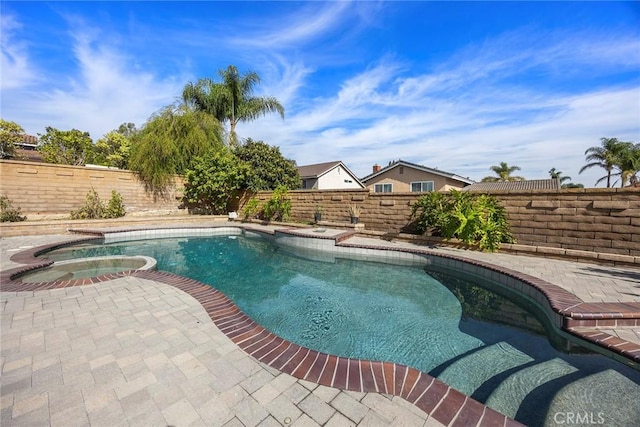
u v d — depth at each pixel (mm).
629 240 4953
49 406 1732
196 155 13398
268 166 14898
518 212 6211
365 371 2117
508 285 4594
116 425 1596
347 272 5875
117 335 2648
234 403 1773
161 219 11703
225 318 3043
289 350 2414
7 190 9422
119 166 23703
